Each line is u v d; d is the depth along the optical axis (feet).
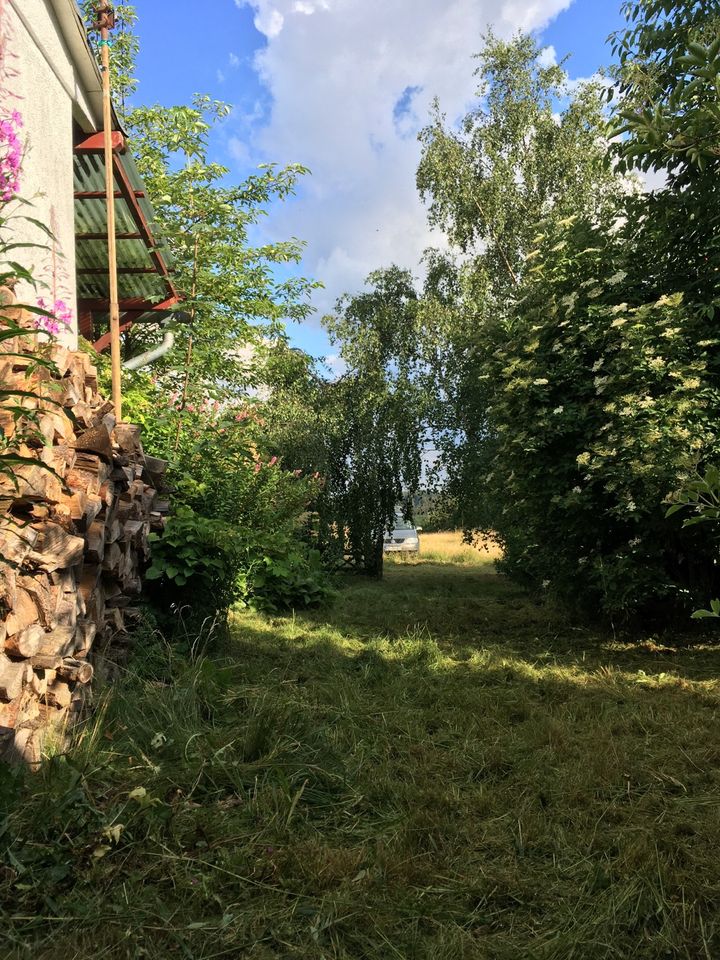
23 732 7.29
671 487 15.65
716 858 6.66
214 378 32.86
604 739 10.01
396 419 41.42
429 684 13.55
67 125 15.56
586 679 14.46
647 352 16.88
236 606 22.52
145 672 11.75
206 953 5.12
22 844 5.93
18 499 7.66
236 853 6.35
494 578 41.47
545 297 20.33
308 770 8.21
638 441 16.49
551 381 19.13
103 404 10.65
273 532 22.56
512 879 6.30
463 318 40.34
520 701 12.25
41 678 7.98
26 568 7.95
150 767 7.61
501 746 9.98
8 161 11.04
